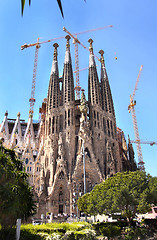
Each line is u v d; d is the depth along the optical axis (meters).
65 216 73.06
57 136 103.56
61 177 89.81
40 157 106.06
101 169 99.12
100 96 123.00
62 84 122.06
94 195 37.34
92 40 141.12
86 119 107.12
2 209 15.88
